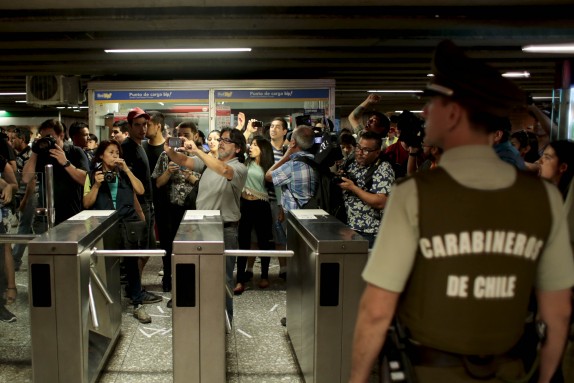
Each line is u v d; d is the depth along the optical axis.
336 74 10.75
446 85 1.39
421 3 5.66
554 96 5.46
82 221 3.36
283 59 8.88
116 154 4.43
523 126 5.70
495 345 1.39
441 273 1.35
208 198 3.95
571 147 2.68
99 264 3.26
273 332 4.09
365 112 5.23
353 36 6.84
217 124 7.96
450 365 1.39
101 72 10.39
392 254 1.39
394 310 1.42
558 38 6.80
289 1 5.56
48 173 3.70
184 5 5.68
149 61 8.81
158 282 5.41
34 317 2.73
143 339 3.92
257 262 6.38
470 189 1.35
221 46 7.53
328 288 2.72
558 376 1.76
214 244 2.74
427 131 1.49
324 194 4.13
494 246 1.35
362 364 1.45
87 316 2.90
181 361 2.79
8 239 3.31
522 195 1.37
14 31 6.79
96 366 3.07
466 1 5.63
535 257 1.39
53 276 2.71
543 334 1.52
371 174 3.81
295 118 5.42
